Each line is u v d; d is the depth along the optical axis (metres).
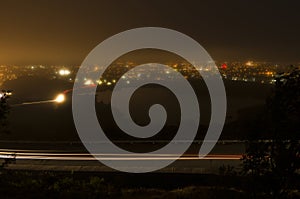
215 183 14.84
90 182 15.39
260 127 7.78
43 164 21.62
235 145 26.41
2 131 10.62
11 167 20.48
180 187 16.94
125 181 17.64
